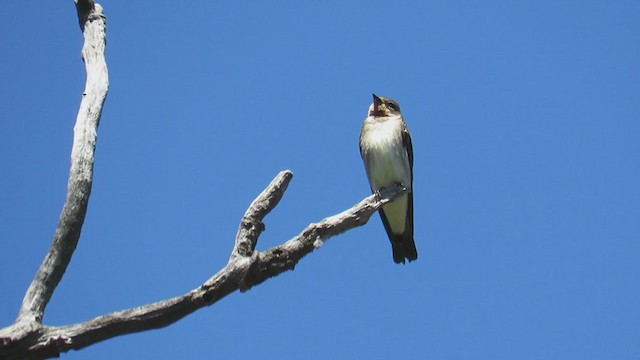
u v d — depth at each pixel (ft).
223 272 33.06
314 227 35.99
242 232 34.58
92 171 34.45
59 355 30.19
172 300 31.55
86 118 35.73
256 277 33.96
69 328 30.25
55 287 32.07
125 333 30.99
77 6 39.91
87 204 33.71
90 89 36.83
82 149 34.68
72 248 32.81
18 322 30.17
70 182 33.76
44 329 30.09
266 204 35.19
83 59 38.47
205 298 32.14
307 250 35.45
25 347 29.68
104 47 38.99
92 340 30.48
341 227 36.68
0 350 29.37
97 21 39.63
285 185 35.88
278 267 34.53
